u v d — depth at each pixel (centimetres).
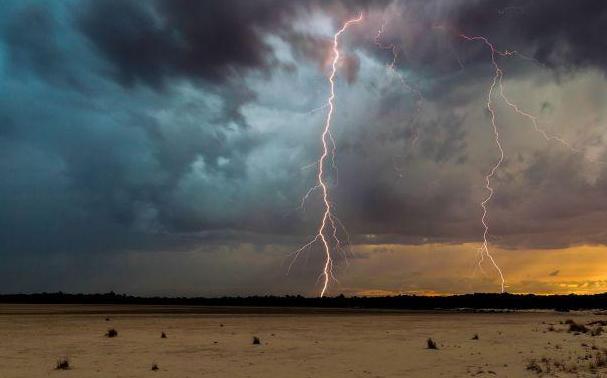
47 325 4006
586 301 13438
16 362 1803
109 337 2866
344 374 1584
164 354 2088
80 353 2092
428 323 4812
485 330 3706
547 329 3794
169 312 7575
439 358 1984
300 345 2498
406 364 1814
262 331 3484
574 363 1758
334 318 5853
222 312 7856
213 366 1748
